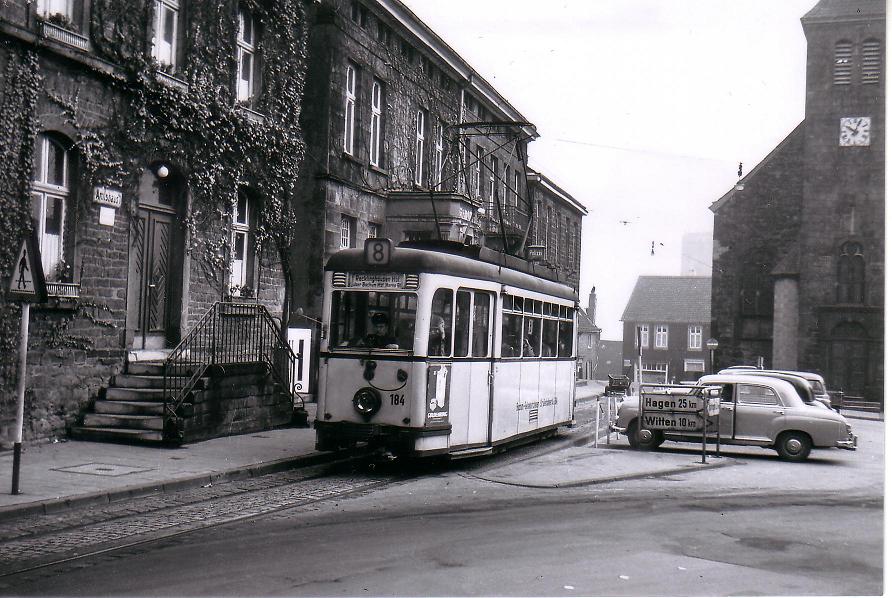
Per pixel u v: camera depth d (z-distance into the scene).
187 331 17.62
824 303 48.59
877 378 47.50
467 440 14.37
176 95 16.88
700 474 14.79
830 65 49.09
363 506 10.76
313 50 23.52
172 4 17.20
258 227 20.00
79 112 14.79
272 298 20.59
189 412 15.07
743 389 18.08
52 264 14.63
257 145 19.53
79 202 14.87
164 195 17.34
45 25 13.91
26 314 10.35
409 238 26.66
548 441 19.62
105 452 13.68
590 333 80.25
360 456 15.48
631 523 10.13
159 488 11.29
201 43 17.73
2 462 12.44
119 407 15.20
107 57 15.37
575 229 57.00
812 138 49.28
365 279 13.61
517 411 16.48
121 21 15.66
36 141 14.16
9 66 13.38
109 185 15.49
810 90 49.41
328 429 13.55
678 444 20.36
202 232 18.02
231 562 7.79
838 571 8.27
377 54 26.27
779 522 10.57
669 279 90.25
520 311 16.58
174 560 7.82
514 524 9.84
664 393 18.28
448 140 30.95
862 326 47.84
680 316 86.69
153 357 16.78
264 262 20.23
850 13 48.53
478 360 14.68
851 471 16.31
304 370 22.67
